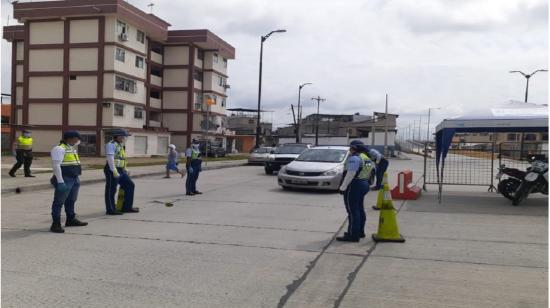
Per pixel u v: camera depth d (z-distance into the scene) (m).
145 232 8.04
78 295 4.84
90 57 46.84
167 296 4.84
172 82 59.72
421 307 4.59
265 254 6.59
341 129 97.12
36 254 6.44
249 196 13.25
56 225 7.95
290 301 4.75
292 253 6.67
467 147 18.52
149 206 11.16
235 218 9.56
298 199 12.69
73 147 8.32
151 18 51.97
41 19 47.69
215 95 64.50
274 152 23.23
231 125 102.50
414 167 30.91
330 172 14.09
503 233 8.20
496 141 18.53
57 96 47.66
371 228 8.68
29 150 17.16
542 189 11.30
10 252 6.54
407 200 12.58
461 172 19.77
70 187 8.13
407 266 6.04
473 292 5.03
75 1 46.06
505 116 11.90
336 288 5.16
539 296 4.90
